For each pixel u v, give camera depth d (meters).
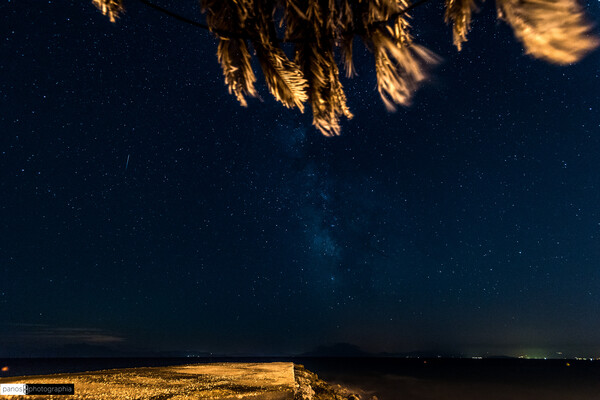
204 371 9.19
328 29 2.16
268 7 2.22
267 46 2.21
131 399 5.28
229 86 2.33
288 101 2.31
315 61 2.39
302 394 6.85
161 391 5.89
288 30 2.26
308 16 2.16
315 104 2.48
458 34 1.67
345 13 2.12
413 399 21.58
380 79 2.04
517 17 1.36
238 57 2.31
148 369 9.70
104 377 7.49
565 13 1.27
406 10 1.89
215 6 2.14
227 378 7.64
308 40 2.25
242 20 2.13
